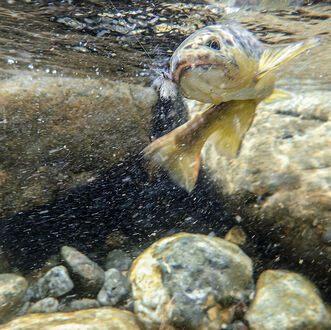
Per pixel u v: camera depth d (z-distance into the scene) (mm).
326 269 449
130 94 666
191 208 590
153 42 743
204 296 418
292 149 528
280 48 411
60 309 430
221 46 385
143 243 559
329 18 752
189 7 707
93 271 474
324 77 720
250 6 756
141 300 424
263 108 605
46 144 590
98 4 630
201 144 420
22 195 562
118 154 641
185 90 396
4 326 382
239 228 536
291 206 480
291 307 410
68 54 739
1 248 524
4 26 651
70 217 576
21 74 691
